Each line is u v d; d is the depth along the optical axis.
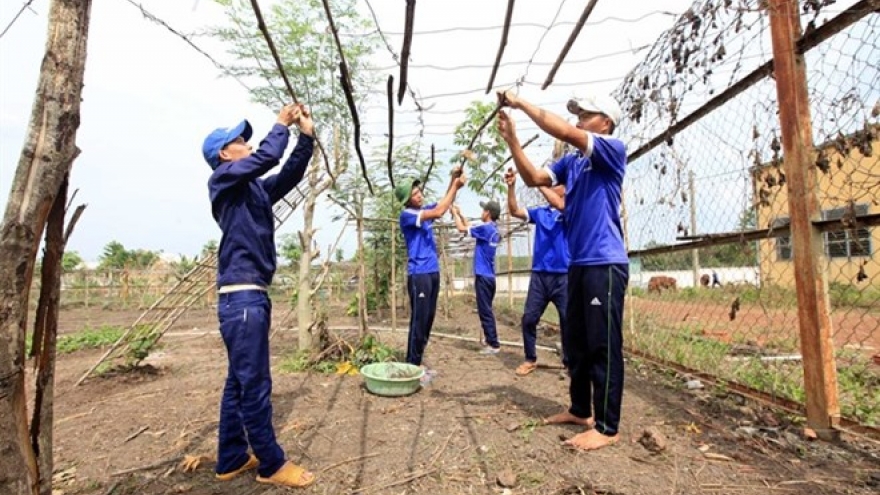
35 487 1.30
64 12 1.26
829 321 2.62
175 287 5.75
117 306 17.12
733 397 3.44
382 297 10.64
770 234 3.00
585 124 2.85
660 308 6.36
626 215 5.03
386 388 3.87
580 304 2.82
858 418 2.68
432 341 6.87
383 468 2.50
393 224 7.66
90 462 2.78
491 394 3.85
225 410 2.48
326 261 5.99
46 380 1.41
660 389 3.81
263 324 2.37
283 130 2.44
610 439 2.65
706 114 3.40
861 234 3.01
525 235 9.81
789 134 2.65
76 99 1.29
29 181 1.21
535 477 2.31
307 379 4.55
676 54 3.36
